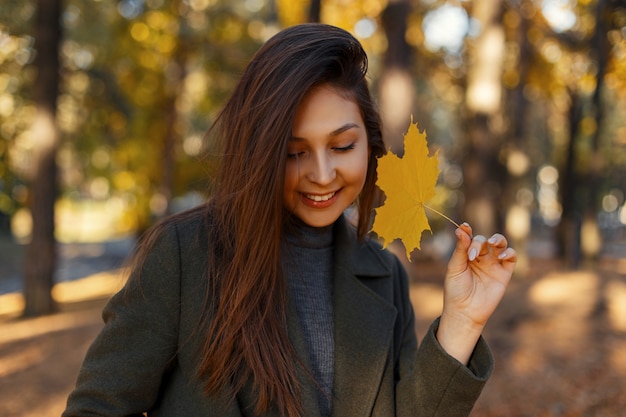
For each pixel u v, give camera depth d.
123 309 1.33
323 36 1.32
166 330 1.33
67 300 13.96
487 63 12.21
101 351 1.32
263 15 16.45
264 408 1.29
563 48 16.11
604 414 5.40
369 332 1.47
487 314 1.33
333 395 1.43
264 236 1.29
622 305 9.52
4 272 21.50
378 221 1.24
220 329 1.28
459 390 1.31
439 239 22.89
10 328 9.62
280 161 1.27
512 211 15.25
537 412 5.55
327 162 1.32
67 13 15.36
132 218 18.95
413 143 1.26
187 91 19.05
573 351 7.16
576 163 19.84
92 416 1.28
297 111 1.30
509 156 15.70
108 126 17.08
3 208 18.89
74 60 15.92
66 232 39.25
